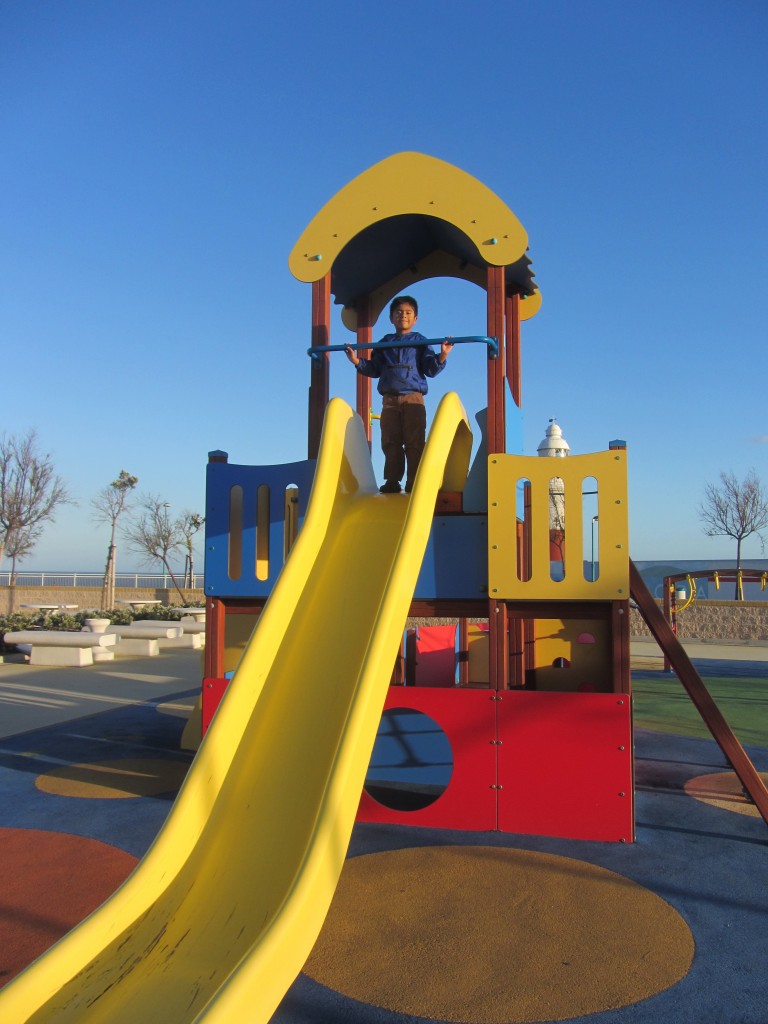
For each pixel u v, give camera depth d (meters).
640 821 4.86
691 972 2.93
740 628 20.42
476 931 3.28
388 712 5.31
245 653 3.60
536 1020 2.61
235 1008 2.08
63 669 13.75
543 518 4.57
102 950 2.46
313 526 4.32
